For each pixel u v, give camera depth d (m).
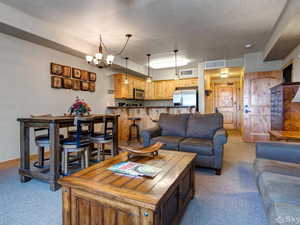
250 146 4.49
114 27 3.40
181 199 1.54
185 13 2.91
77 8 2.76
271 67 4.78
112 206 1.15
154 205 0.99
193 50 4.76
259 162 1.73
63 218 1.32
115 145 3.15
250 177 2.49
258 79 4.82
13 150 3.16
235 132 7.24
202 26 3.37
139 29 3.49
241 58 5.50
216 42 4.18
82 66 4.63
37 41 3.37
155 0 2.55
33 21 3.03
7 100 3.08
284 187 1.20
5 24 2.68
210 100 8.09
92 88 4.92
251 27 3.43
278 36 3.14
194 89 6.46
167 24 3.30
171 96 7.25
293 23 2.58
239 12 2.89
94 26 3.37
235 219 1.57
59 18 3.08
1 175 2.62
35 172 2.29
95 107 5.07
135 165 1.63
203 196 1.97
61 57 4.04
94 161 3.10
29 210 1.71
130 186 1.21
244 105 4.99
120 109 5.49
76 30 3.54
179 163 1.72
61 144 2.38
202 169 2.85
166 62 5.99
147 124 5.20
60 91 4.04
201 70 6.06
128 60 5.72
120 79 5.80
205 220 1.56
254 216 1.61
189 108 4.86
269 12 2.89
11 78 3.14
